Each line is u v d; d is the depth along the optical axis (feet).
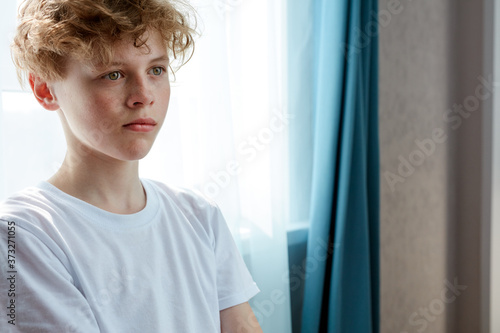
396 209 5.50
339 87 4.31
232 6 3.78
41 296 1.64
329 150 4.31
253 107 3.94
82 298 1.74
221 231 2.39
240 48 3.83
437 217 6.08
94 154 1.91
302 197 4.57
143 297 1.92
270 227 4.05
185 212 2.29
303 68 4.43
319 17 4.39
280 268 4.11
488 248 6.02
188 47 2.21
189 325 2.05
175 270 2.08
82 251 1.82
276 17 4.20
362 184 4.48
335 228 4.40
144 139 1.87
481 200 6.06
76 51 1.70
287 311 4.16
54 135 3.00
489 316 6.07
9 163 2.86
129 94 1.81
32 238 1.70
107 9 1.72
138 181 2.11
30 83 1.94
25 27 1.83
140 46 1.78
